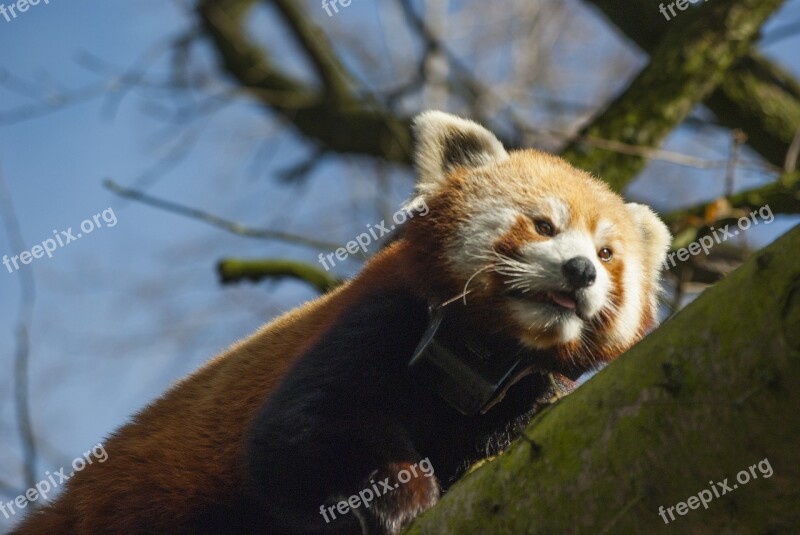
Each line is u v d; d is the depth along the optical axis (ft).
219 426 28.60
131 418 30.83
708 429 15.37
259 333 30.96
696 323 15.69
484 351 25.94
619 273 26.73
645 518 16.30
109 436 30.50
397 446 25.13
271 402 25.75
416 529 19.16
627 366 16.69
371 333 26.12
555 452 17.28
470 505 18.31
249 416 28.35
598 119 42.63
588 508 16.79
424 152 29.01
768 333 14.61
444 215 27.09
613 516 16.57
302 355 26.58
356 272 31.35
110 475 28.84
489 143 29.30
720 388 15.16
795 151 40.16
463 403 25.66
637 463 16.22
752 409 14.83
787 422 14.58
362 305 26.81
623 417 16.47
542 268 25.25
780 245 14.96
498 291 25.61
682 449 15.70
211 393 29.60
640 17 50.49
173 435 29.04
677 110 42.27
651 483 16.11
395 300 26.58
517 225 26.12
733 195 39.24
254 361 29.48
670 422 15.80
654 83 42.57
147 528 28.14
